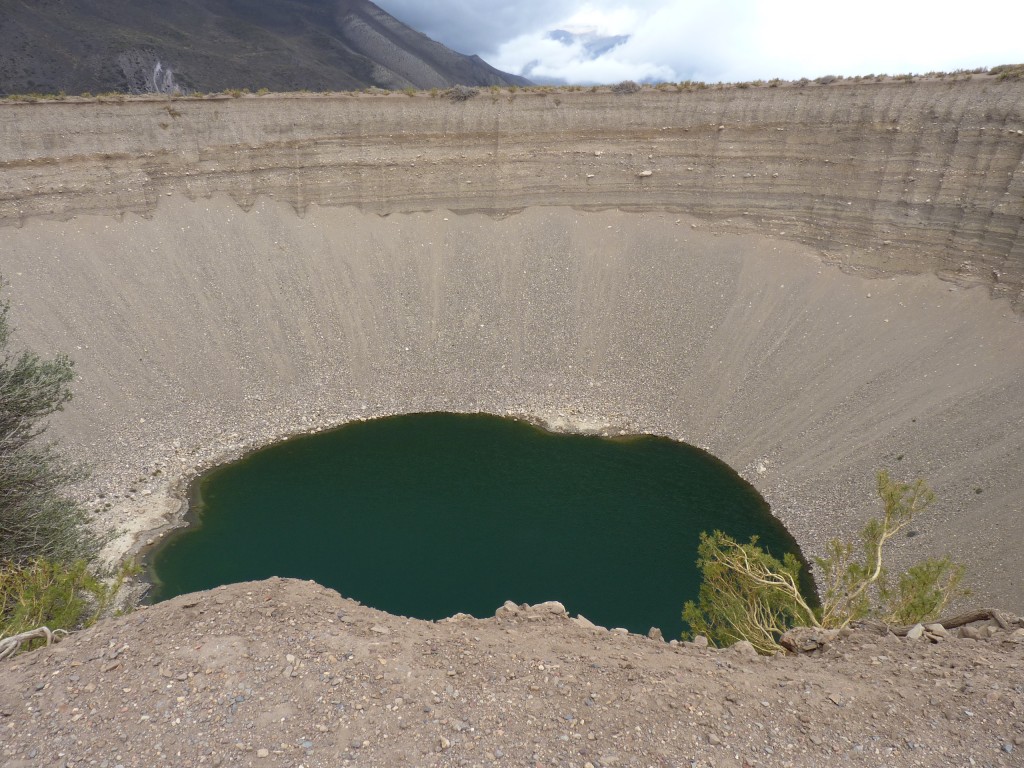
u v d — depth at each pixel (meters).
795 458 36.59
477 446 40.84
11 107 45.22
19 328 40.25
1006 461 29.70
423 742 8.27
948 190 40.72
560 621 12.05
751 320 44.69
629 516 34.44
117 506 33.84
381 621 11.05
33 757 7.77
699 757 8.16
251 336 45.44
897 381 36.94
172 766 7.73
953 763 7.99
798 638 12.23
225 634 10.07
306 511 34.59
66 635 11.41
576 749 8.26
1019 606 23.55
